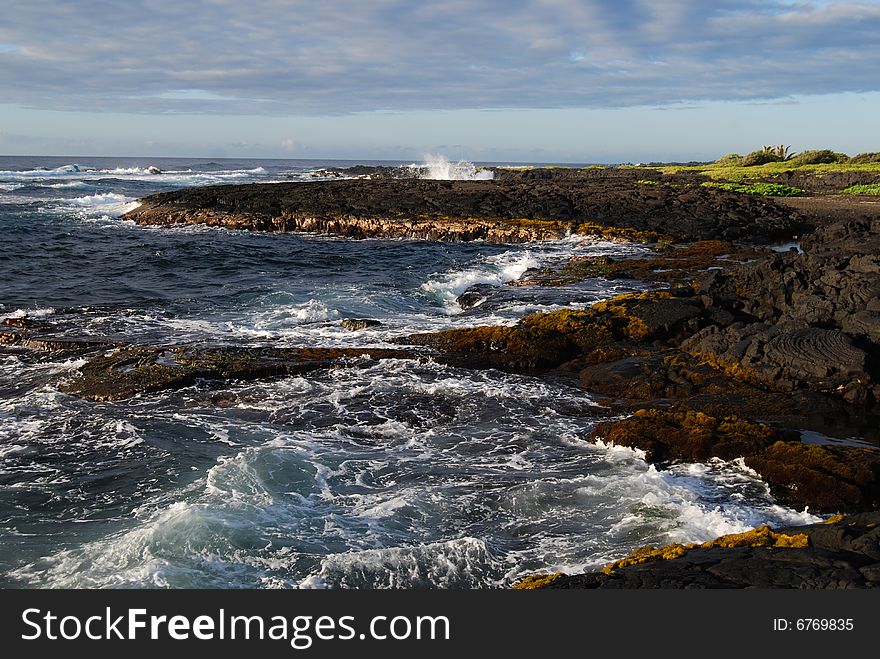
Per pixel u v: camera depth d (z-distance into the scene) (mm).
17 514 9992
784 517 10023
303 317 20984
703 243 33375
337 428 13164
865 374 14180
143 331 19047
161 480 11055
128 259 30938
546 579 7758
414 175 90250
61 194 60562
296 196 46406
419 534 9633
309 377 15547
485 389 15000
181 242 35906
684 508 10078
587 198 44594
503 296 23125
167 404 14055
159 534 9242
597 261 27859
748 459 11562
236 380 15328
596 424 13344
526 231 37406
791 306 19000
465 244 36875
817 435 12836
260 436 12758
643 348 17016
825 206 45781
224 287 25672
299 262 31125
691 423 12547
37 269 28453
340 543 9305
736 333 16109
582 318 18438
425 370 16031
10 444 12195
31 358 16719
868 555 7250
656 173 77562
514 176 81812
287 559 8867
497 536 9555
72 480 11000
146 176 94500
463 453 12211
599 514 10055
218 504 10109
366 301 23141
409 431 13086
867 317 16359
